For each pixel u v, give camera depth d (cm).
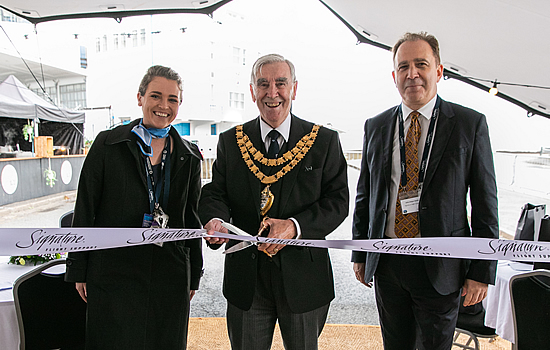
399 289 152
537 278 154
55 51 2041
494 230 134
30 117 904
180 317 154
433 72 141
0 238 118
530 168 1006
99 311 141
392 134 154
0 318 161
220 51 2258
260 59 143
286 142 149
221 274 393
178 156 153
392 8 296
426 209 139
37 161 903
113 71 2134
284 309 143
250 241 127
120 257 144
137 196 146
